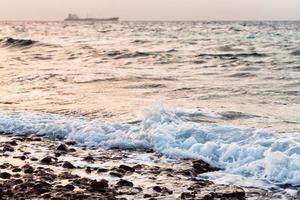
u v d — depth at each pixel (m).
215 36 65.56
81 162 8.66
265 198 6.77
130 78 21.91
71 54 36.47
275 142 8.82
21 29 114.75
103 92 17.77
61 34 78.94
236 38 59.16
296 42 47.84
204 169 8.25
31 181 7.23
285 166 7.76
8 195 6.63
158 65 29.03
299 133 10.27
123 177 7.71
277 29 99.12
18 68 26.86
